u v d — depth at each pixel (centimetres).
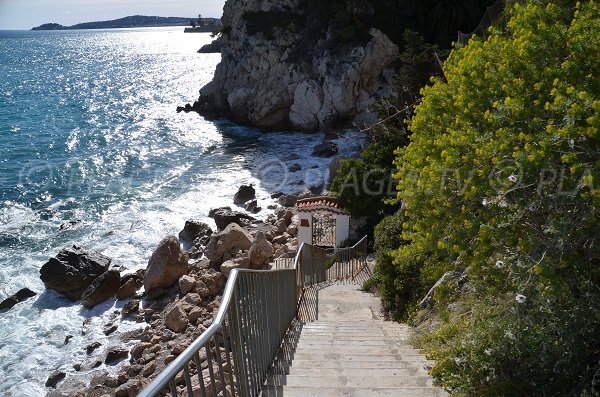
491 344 624
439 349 743
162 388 302
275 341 727
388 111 3178
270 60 5700
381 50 5241
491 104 704
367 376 653
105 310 2077
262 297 633
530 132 624
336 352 796
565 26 665
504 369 586
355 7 5381
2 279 2373
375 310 1392
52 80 11275
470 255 664
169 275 2150
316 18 5569
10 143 5234
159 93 9169
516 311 607
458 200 693
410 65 3516
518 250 621
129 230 2961
